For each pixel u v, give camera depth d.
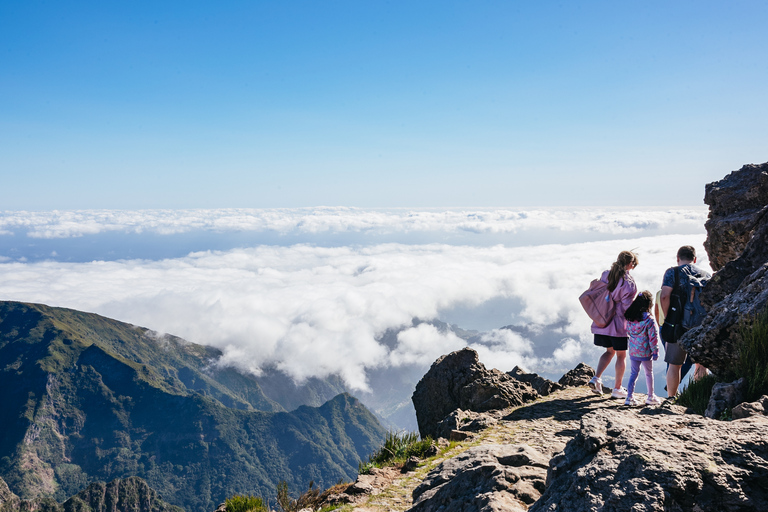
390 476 6.98
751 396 4.98
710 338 6.07
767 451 2.56
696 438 2.73
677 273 7.70
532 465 3.96
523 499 3.34
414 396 12.41
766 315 5.41
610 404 8.64
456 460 4.50
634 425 2.97
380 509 5.52
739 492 2.32
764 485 2.38
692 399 6.14
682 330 7.45
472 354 11.82
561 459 2.97
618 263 8.66
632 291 8.46
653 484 2.34
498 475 3.63
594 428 2.98
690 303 7.46
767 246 7.07
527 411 8.86
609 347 9.20
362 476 6.92
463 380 11.15
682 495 2.32
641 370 8.66
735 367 5.64
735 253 10.05
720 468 2.44
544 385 10.76
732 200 10.59
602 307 8.89
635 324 8.18
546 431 7.44
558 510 2.54
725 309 6.20
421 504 3.98
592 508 2.38
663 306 7.71
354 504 5.81
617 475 2.50
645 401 8.30
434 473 4.45
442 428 9.01
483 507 3.18
